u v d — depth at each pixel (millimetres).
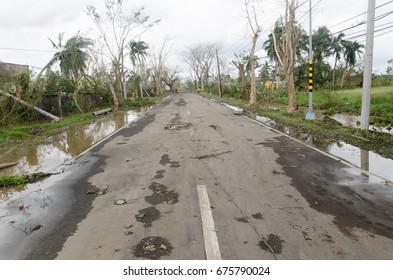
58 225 4344
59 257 3510
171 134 11906
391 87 27906
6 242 3922
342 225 3994
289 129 12102
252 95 25156
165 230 3994
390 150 7789
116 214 4594
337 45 51625
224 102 30766
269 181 5824
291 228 3930
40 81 19500
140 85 46281
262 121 14891
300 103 24125
